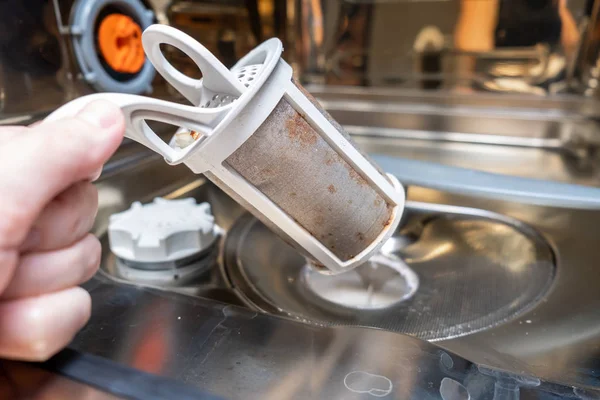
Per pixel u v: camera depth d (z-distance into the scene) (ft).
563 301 1.03
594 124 2.07
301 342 0.74
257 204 0.74
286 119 0.68
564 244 1.27
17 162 0.51
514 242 1.32
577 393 0.64
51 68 1.34
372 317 1.02
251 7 2.15
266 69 0.65
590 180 1.76
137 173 1.49
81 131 0.55
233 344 0.74
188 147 0.66
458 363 0.70
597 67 2.06
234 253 1.25
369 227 0.81
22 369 0.66
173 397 0.62
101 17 1.39
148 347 0.72
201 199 1.55
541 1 2.06
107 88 1.40
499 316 1.00
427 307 1.07
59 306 0.61
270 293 1.10
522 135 2.22
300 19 2.45
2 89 1.23
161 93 1.53
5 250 0.52
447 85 2.35
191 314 0.82
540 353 0.86
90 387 0.64
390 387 0.64
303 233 0.79
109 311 0.82
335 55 2.50
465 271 1.24
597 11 1.99
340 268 0.84
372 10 2.34
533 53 2.15
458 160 2.05
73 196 0.61
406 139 2.37
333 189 0.75
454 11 2.20
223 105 0.66
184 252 1.17
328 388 0.64
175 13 1.69
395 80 2.43
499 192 1.23
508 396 0.63
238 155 0.67
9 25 1.24
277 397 0.62
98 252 0.68
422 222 1.46
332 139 0.74
